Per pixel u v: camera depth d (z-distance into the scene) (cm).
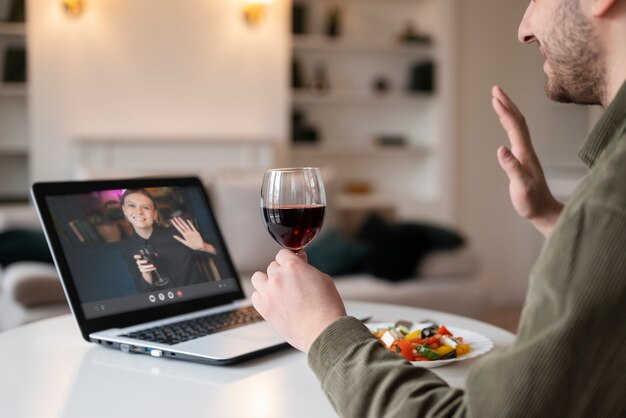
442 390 79
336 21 543
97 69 505
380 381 83
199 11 520
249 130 530
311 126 553
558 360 68
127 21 509
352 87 566
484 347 129
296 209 116
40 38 494
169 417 98
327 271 363
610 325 67
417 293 354
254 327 140
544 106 541
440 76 547
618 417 67
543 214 123
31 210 381
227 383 112
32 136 496
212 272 158
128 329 138
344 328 89
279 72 530
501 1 553
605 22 81
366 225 404
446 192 551
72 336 143
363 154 573
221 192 378
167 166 511
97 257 140
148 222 151
